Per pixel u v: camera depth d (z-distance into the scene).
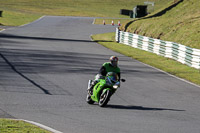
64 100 20.53
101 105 19.19
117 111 18.44
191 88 27.47
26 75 28.34
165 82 29.55
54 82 26.14
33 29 93.88
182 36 57.44
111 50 54.75
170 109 19.73
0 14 123.69
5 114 16.44
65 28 102.44
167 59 46.00
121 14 172.12
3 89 22.55
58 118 16.23
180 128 15.33
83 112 17.81
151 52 53.41
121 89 25.09
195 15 67.44
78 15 159.62
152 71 35.56
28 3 186.50
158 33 65.12
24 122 14.06
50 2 194.88
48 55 42.50
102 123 15.62
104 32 96.44
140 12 147.12
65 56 42.62
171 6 81.31
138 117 17.23
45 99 20.48
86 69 33.53
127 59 44.53
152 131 14.56
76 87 24.83
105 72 19.23
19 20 120.38
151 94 24.06
